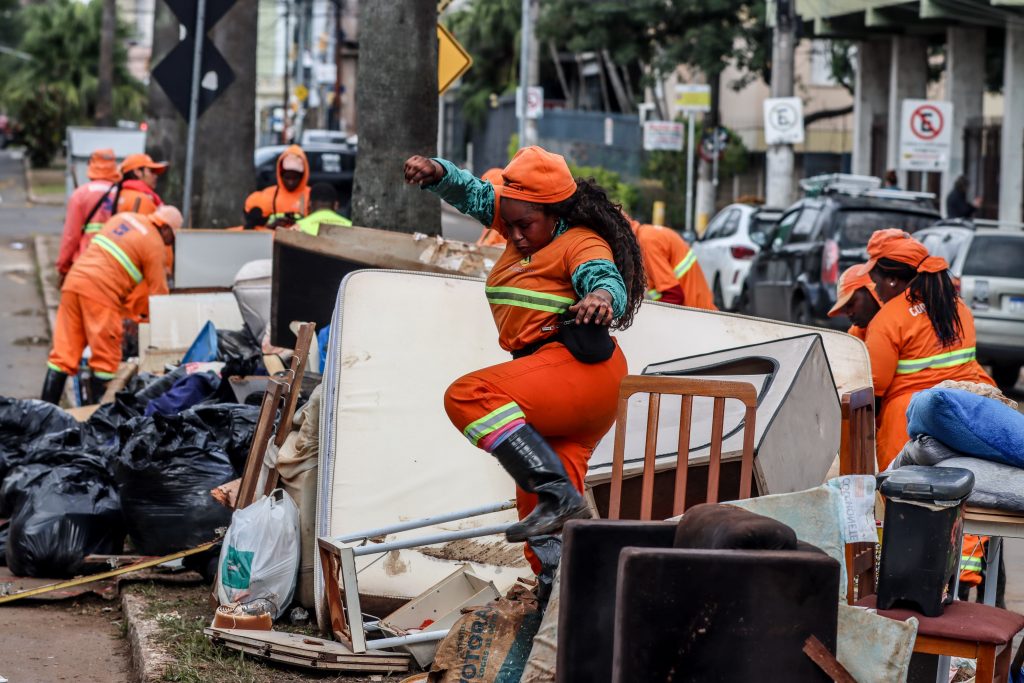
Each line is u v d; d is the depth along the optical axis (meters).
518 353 7.59
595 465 8.51
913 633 5.61
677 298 14.48
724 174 64.38
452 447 9.67
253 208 20.19
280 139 99.56
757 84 67.69
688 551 5.48
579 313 6.86
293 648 8.31
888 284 10.40
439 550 9.46
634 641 5.46
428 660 8.41
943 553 6.37
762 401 8.78
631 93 72.81
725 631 5.47
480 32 78.06
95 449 12.02
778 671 5.49
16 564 11.01
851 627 5.69
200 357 14.52
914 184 45.19
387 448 9.55
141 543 10.85
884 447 10.33
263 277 15.23
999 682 6.73
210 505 10.62
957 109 40.75
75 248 19.73
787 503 6.47
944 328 10.16
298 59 102.56
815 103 68.00
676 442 8.55
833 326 26.56
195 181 24.58
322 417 9.55
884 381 10.23
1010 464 7.55
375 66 13.12
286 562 9.38
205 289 16.66
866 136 48.44
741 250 33.47
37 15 107.62
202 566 10.51
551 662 6.64
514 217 7.41
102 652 9.19
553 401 7.31
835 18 44.81
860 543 7.34
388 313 9.94
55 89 104.00
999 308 23.61
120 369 15.71
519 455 7.21
